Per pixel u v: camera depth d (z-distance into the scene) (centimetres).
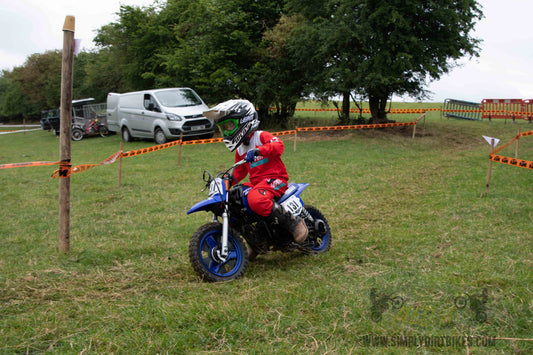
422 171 1092
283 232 474
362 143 1619
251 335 316
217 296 391
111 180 1046
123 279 448
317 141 1711
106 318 348
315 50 1755
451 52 1689
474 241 538
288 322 332
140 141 1969
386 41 1638
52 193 920
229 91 2020
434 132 1903
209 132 1775
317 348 295
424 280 410
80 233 629
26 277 446
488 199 754
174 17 2367
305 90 1905
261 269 476
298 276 441
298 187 505
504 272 427
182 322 336
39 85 4906
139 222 684
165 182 1014
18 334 324
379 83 1591
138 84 2594
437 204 751
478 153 1389
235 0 2006
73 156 1600
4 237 616
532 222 605
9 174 1193
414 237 568
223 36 1908
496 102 2389
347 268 463
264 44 1995
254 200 442
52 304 384
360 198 821
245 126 456
